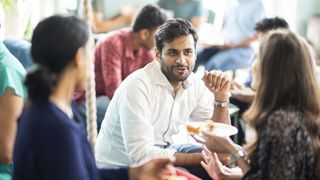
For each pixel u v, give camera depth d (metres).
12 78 2.05
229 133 2.20
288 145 1.58
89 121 1.78
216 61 4.58
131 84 2.21
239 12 4.70
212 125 2.23
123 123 2.19
